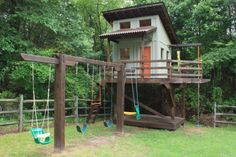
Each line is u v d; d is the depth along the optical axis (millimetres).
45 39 15406
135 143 8602
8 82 13562
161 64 15812
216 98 15117
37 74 12102
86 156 6906
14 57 12812
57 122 7430
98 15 22078
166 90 11719
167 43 18000
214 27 16250
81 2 20562
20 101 9766
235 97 15422
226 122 12438
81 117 13500
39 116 12203
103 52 21656
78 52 15648
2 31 12469
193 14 17109
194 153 7520
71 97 13594
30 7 13344
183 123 13031
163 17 15969
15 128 10305
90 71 16312
